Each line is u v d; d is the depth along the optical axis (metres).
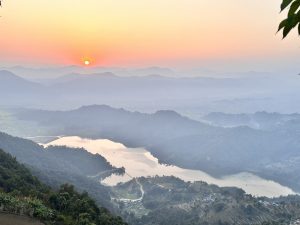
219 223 179.12
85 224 58.47
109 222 68.06
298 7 4.11
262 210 197.62
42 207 52.88
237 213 191.38
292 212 197.62
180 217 193.88
